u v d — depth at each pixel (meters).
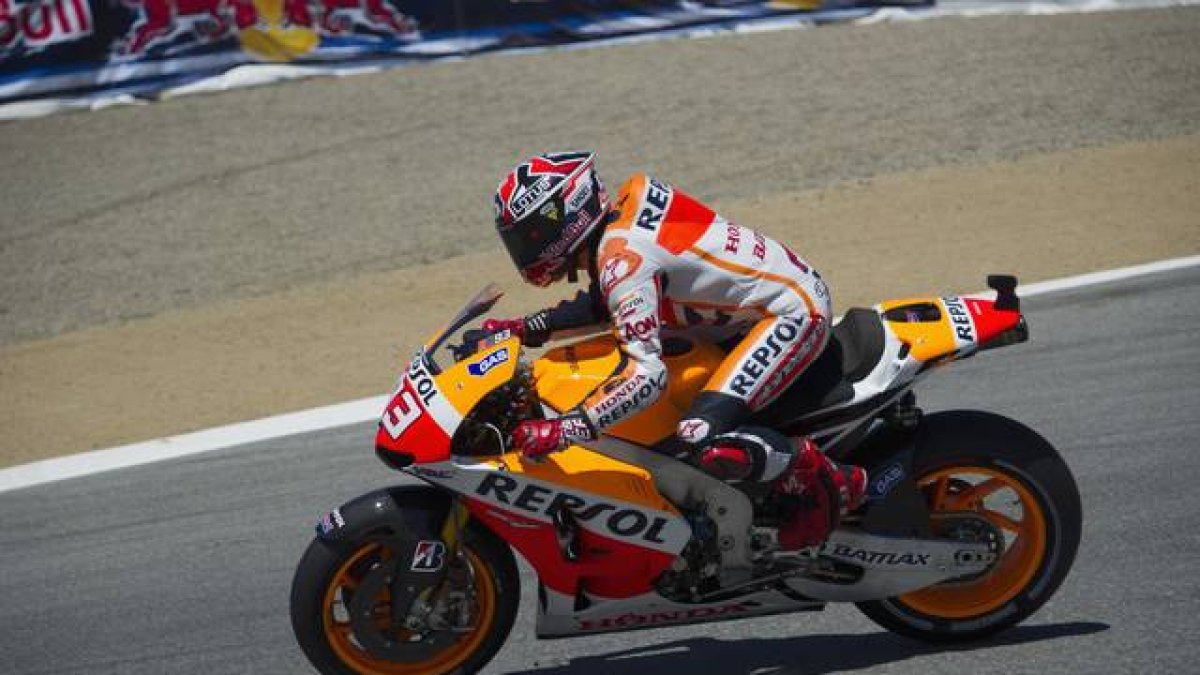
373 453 27.20
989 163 49.50
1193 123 52.34
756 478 15.48
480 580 16.28
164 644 19.53
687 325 16.28
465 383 15.41
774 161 52.41
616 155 54.75
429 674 16.14
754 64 67.94
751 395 15.57
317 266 44.94
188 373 35.09
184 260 47.25
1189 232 39.28
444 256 44.62
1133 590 18.19
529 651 18.20
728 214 45.88
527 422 15.08
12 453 30.14
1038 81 61.06
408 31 70.69
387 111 63.66
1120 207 42.56
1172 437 24.06
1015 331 16.75
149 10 66.06
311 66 69.25
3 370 37.19
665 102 62.09
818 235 42.56
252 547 23.02
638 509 15.91
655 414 16.08
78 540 24.33
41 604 21.59
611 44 73.00
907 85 62.22
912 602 17.17
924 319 16.89
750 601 16.62
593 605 16.36
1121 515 20.94
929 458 16.75
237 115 64.44
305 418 30.09
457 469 15.35
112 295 44.19
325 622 15.75
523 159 55.28
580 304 17.39
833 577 16.62
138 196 54.75
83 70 65.69
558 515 15.89
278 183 55.03
